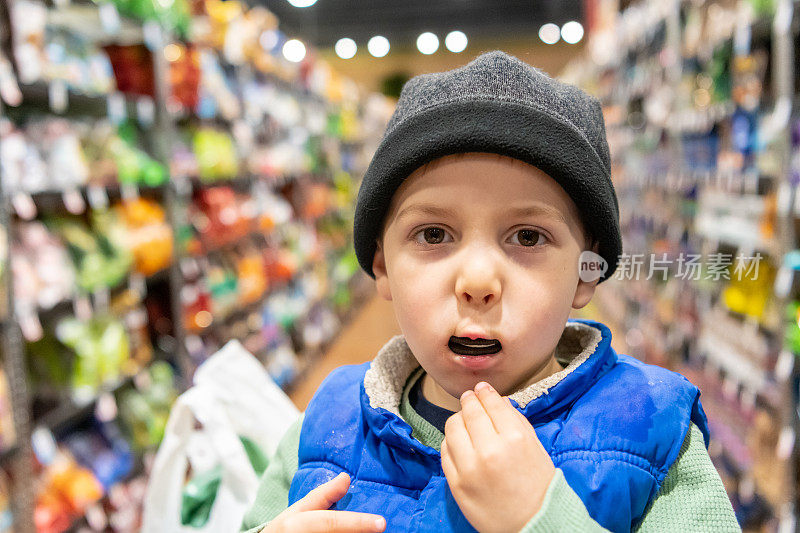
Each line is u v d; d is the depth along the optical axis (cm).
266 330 371
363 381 68
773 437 200
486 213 54
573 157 54
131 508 235
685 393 63
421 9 1100
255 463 107
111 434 236
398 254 58
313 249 473
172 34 288
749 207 215
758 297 206
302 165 456
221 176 324
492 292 53
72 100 243
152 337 280
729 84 251
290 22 1088
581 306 62
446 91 58
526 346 54
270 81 423
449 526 56
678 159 305
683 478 59
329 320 499
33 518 190
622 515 54
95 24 237
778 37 198
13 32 192
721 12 253
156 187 279
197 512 101
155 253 261
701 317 253
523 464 50
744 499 209
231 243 347
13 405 185
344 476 62
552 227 55
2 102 191
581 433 57
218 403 105
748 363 214
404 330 58
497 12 1114
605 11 546
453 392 59
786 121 193
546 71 69
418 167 56
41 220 220
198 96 302
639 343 326
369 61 1275
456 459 52
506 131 53
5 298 184
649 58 383
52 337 217
